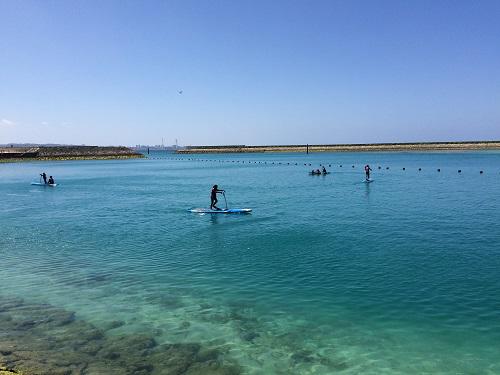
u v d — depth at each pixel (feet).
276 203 132.57
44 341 40.70
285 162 477.77
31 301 51.03
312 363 36.24
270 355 37.65
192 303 49.60
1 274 61.62
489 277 55.42
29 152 573.33
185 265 64.64
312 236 82.43
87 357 37.52
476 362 35.70
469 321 42.88
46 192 184.55
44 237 87.40
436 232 83.41
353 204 126.11
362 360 36.50
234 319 45.01
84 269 63.67
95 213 120.78
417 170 290.97
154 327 43.57
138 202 145.69
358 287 53.01
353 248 72.02
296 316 45.27
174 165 461.37
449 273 57.41
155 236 86.43
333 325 42.93
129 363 36.42
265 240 80.07
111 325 44.19
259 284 55.21
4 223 105.60
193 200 149.28
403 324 42.68
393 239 78.02
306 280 56.18
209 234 87.15
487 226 88.33
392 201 131.44
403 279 55.47
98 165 471.21
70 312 47.65
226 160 577.43
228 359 37.09
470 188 170.30
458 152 649.20
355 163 409.08
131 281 57.77
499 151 650.02
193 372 34.96
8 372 34.12
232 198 149.79
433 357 36.58
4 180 256.32
